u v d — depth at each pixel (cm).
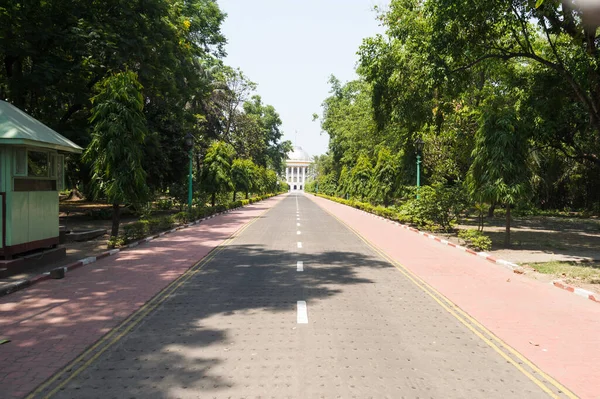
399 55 2194
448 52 1680
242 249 1510
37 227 1134
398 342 595
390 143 3916
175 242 1695
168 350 559
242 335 618
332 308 767
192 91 3042
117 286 935
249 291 894
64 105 2875
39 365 511
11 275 1002
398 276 1063
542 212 4019
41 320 693
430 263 1261
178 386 452
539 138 2000
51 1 2172
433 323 686
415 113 2278
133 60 2364
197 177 3850
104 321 688
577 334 640
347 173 5775
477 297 862
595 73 1402
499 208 4181
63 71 2105
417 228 2266
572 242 1820
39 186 1152
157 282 976
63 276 1024
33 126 1138
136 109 1639
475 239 1524
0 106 1134
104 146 1565
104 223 2431
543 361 534
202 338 605
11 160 1035
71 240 1648
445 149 2822
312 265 1201
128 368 500
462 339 611
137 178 1582
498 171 1592
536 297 867
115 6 2316
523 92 1950
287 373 486
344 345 580
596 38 1448
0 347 573
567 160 3928
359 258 1329
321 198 8406
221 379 470
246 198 5619
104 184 1564
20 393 438
